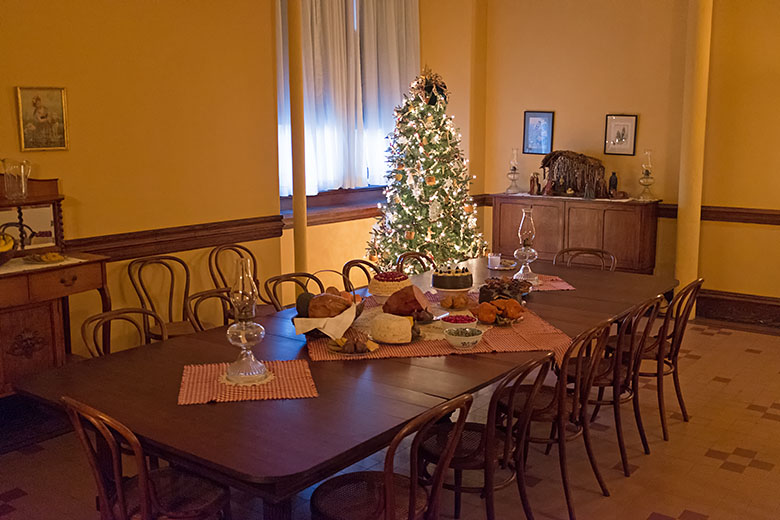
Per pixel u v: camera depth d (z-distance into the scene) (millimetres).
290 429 2441
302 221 6219
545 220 7496
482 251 7379
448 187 6902
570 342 3400
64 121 4617
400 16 8023
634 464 3955
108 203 4926
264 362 3123
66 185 4680
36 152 4508
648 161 7086
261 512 3434
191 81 5355
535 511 3453
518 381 2898
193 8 5309
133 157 5043
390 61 7969
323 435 2395
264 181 6004
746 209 6688
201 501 2576
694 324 6746
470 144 8148
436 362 3131
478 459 2941
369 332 3498
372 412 2584
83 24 4680
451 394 2760
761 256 6695
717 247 6891
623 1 7246
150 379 2930
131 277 4918
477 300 4113
